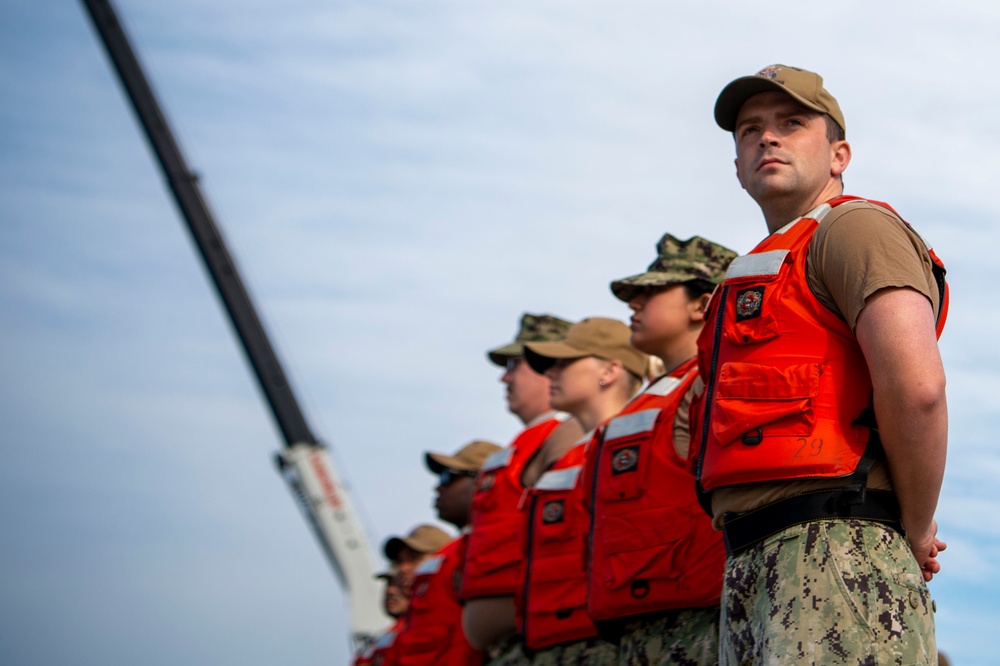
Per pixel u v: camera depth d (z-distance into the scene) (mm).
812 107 4340
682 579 5438
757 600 3863
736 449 3926
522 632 6938
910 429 3656
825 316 3932
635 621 5668
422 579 9688
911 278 3744
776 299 4000
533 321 8602
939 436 3670
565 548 6797
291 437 19203
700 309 6105
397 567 12086
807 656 3668
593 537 5832
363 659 13273
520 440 8023
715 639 5383
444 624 9406
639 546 5559
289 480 18922
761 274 4059
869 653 3631
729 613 3971
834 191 4445
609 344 7391
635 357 7426
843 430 3818
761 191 4359
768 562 3846
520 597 7020
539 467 7719
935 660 3766
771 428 3877
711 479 4012
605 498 5750
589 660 6617
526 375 8469
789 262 4031
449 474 9820
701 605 5418
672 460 5602
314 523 18672
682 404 5672
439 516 9891
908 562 3781
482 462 9914
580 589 6684
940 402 3641
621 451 5777
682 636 5480
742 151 4469
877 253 3795
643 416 5805
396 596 11812
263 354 19828
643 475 5652
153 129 21266
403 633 9711
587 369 7344
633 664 5609
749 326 4031
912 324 3680
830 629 3672
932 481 3732
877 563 3730
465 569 7906
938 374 3639
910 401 3629
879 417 3717
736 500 3961
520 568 7496
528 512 7043
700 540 5434
